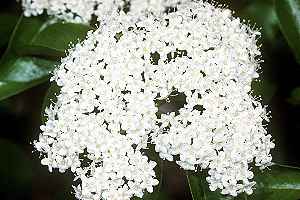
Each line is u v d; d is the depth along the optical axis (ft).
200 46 1.32
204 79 1.30
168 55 1.35
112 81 1.29
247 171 1.29
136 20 1.40
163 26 1.34
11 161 1.60
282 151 1.51
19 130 1.70
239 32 1.37
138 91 1.28
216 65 1.31
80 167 1.30
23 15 1.45
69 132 1.29
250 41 1.38
